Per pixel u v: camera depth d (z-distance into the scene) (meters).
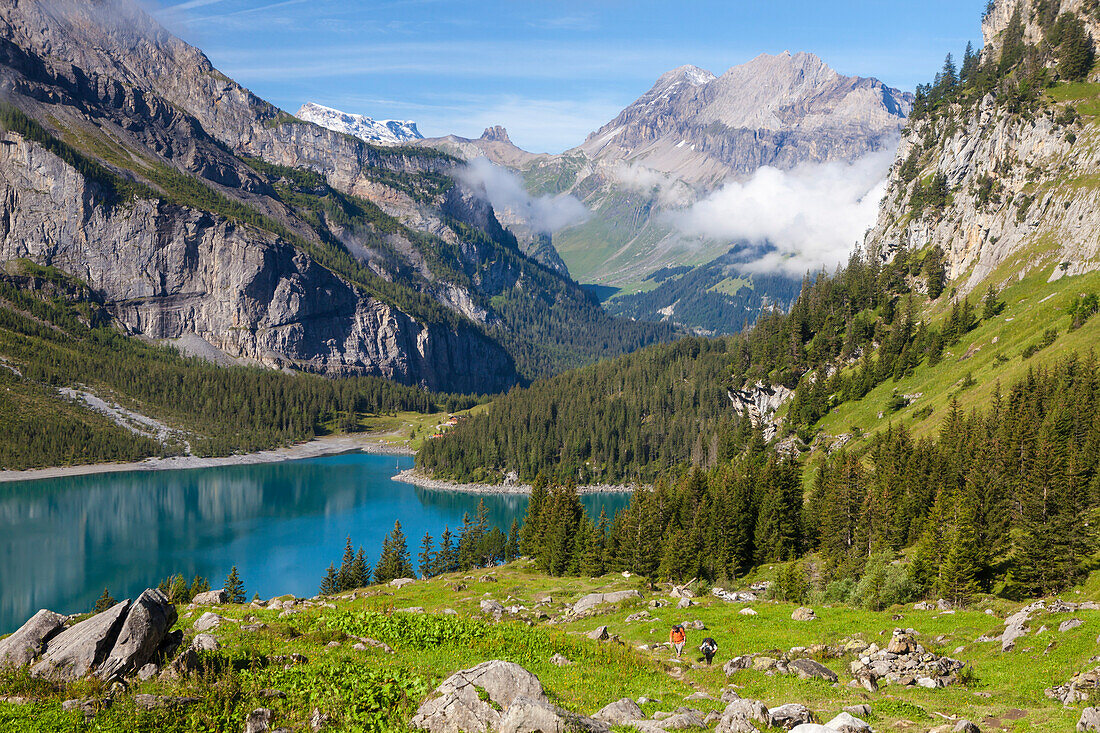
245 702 26.91
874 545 110.25
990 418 133.62
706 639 47.34
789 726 29.80
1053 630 48.75
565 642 43.03
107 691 26.92
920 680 42.75
